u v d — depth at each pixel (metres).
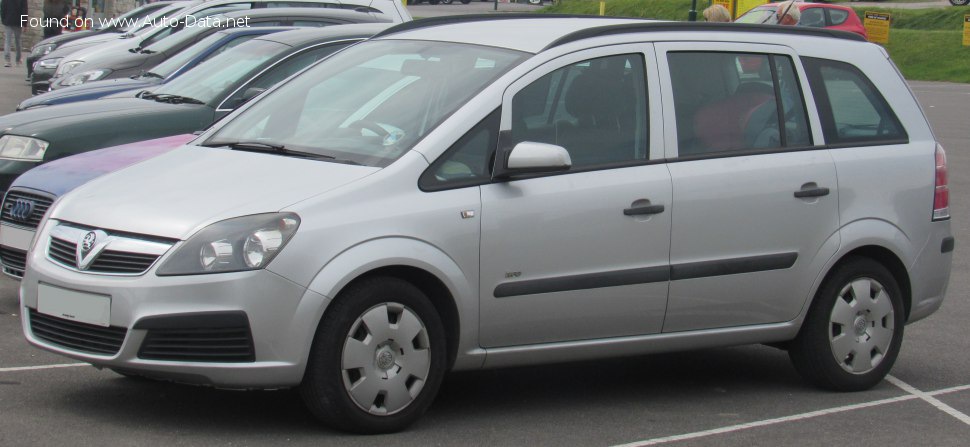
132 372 5.23
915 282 6.98
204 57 11.52
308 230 5.20
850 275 6.70
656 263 6.06
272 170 5.66
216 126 6.59
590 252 5.88
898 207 6.85
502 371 6.98
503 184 5.70
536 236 5.73
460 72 6.05
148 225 5.27
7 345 6.89
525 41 6.15
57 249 5.55
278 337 5.14
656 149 6.13
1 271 9.07
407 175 5.49
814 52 6.83
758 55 6.61
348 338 5.30
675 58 6.34
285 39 10.32
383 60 6.49
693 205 6.14
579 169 5.90
